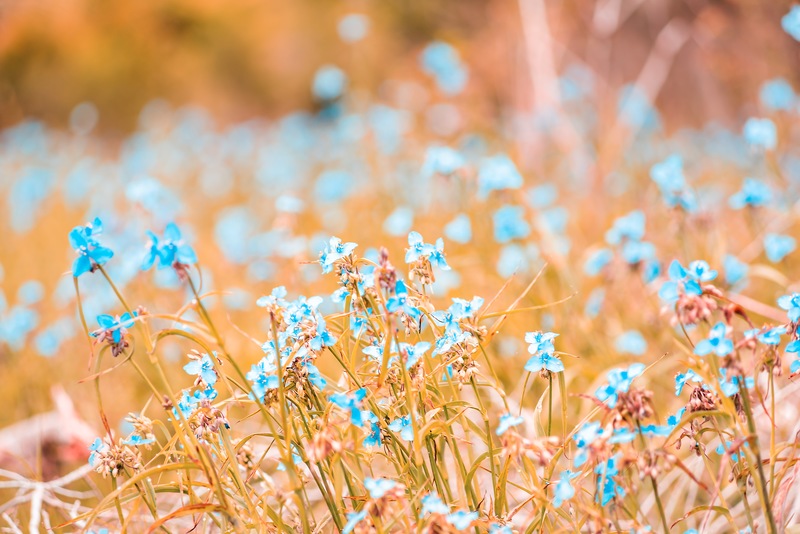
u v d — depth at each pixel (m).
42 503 3.10
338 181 7.17
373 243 5.62
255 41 19.06
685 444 3.05
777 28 6.59
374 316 2.16
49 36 19.92
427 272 2.18
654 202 5.15
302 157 11.04
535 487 2.00
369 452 2.17
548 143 7.84
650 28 8.74
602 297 4.24
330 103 17.55
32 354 5.01
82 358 4.91
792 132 6.17
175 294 5.61
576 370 3.56
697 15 7.66
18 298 6.63
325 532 2.47
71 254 7.39
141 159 11.91
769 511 1.84
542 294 4.26
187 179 11.51
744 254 4.48
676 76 9.38
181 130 13.66
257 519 2.11
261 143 13.50
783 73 6.52
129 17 20.05
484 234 4.79
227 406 2.36
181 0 20.17
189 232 7.22
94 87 19.25
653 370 3.55
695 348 1.83
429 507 1.82
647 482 2.77
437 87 10.09
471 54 9.50
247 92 18.97
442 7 10.74
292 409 2.24
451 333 2.14
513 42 9.17
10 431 4.07
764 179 6.07
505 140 8.13
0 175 12.89
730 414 1.86
